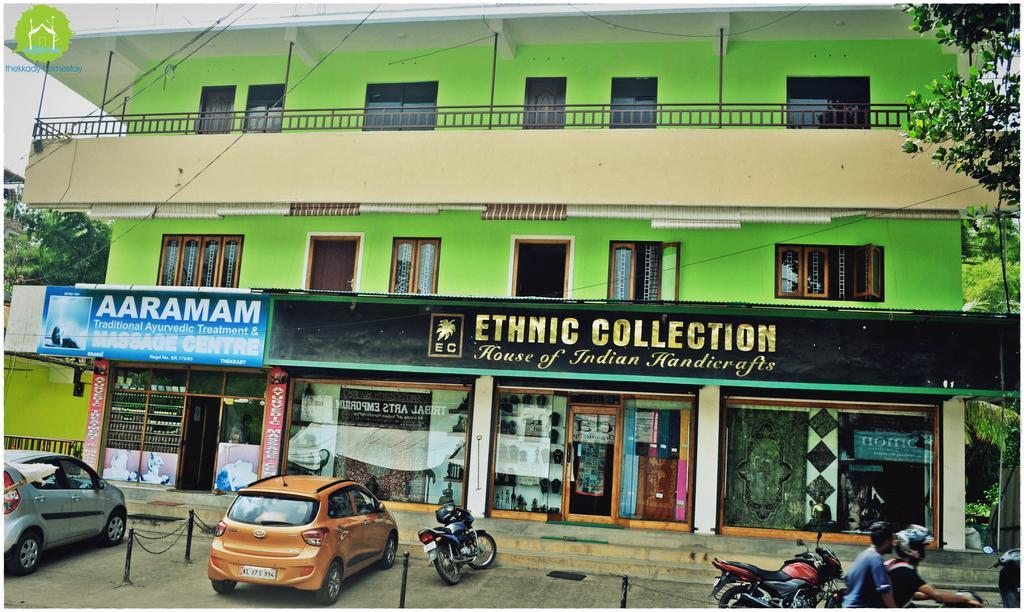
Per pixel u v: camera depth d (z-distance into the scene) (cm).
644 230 1477
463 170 1445
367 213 1502
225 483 1555
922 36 1464
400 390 1520
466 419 1485
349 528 1002
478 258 1526
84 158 1588
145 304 1501
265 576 920
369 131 1616
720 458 1382
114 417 1622
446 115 1593
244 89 1714
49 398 2073
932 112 1100
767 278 1418
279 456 1518
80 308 1520
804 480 1369
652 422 1427
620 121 1539
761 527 1365
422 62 1641
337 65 1675
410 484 1492
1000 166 1238
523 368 1345
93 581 1017
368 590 1025
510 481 1459
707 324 1292
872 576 686
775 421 1391
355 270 1566
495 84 1603
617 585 1101
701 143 1376
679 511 1393
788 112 1372
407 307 1405
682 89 1530
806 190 1334
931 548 1302
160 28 1599
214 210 1532
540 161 1423
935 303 1362
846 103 1483
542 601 1009
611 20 1473
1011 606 905
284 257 1599
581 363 1323
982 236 2308
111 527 1193
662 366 1298
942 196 1301
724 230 1444
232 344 1460
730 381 1274
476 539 1136
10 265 2698
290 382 1548
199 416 1606
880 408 1362
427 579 1095
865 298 1365
